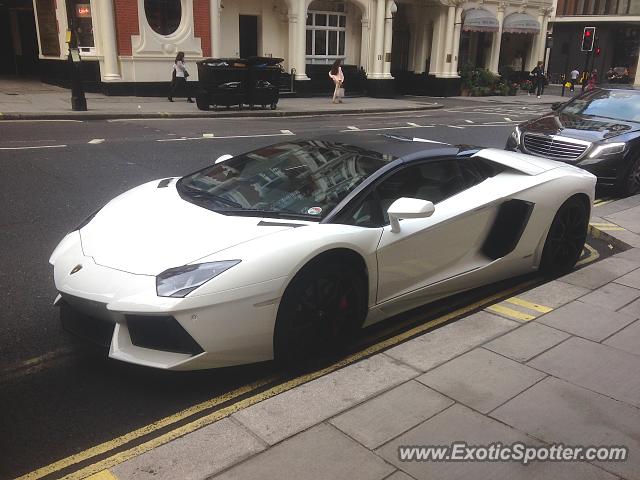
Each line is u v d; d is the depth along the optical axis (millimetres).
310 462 2510
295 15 24000
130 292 3051
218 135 13156
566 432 2750
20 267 5086
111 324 3203
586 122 9266
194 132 13562
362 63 27656
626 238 6230
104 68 20234
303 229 3412
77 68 15859
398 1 30266
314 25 26172
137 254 3295
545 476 2455
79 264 3369
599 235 6484
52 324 4078
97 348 3361
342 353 3742
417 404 2939
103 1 19344
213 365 3129
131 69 20266
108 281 3158
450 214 4133
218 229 3428
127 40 19984
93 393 3266
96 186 7957
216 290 3027
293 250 3252
